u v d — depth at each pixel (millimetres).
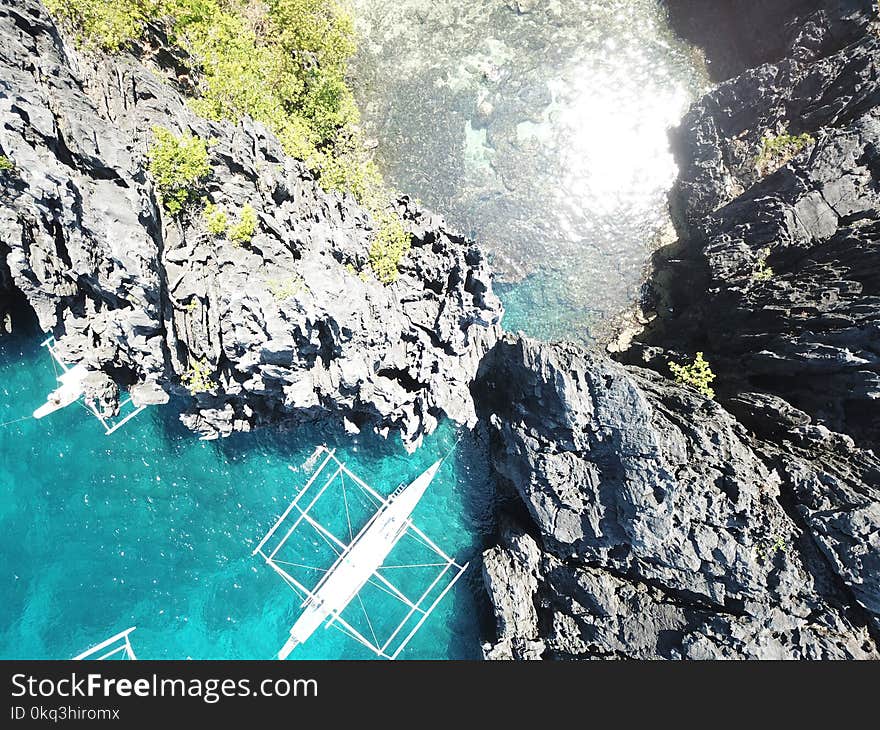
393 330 31969
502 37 43125
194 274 27766
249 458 34000
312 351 29062
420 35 42812
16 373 32156
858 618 27203
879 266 30578
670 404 32844
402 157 41875
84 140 23812
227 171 28922
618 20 43594
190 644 32125
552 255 41906
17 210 25312
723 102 40250
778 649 27641
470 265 34969
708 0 43531
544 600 33531
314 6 34719
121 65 27641
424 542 35875
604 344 41281
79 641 30859
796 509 28734
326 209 32531
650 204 42625
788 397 32344
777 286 33812
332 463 35125
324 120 36062
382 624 34500
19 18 23781
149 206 25594
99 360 29000
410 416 34562
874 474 27812
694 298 40000
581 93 42875
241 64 31500
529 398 32969
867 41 35688
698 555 29000
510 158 42219
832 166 33688
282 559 33906
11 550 30875
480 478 36875
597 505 31141
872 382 28875
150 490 32625
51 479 31719
